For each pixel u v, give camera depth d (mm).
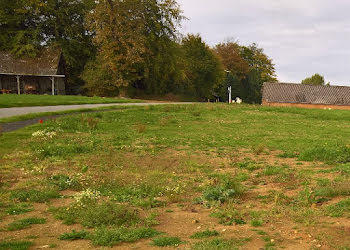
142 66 48781
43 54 51344
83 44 53875
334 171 9719
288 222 5883
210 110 31469
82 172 10164
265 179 9383
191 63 61969
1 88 48688
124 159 12219
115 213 6348
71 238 5457
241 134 19016
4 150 12680
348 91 57844
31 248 5043
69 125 19078
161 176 9867
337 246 4754
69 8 52562
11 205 7250
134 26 46469
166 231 5742
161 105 32781
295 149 14391
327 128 22672
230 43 90000
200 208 7078
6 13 50719
